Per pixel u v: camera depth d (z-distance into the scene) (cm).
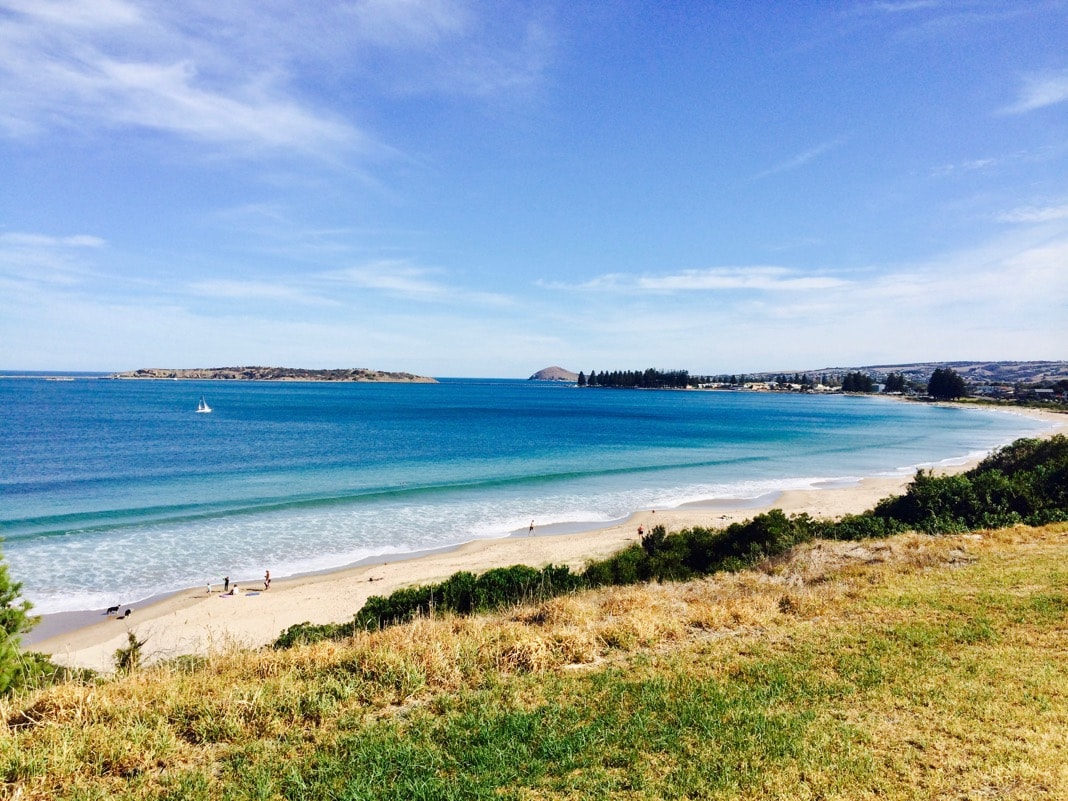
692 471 5253
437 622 950
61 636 1850
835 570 1345
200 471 4875
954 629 873
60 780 485
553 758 534
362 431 8244
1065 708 625
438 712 628
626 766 527
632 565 1756
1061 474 2106
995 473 2144
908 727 593
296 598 2191
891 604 1014
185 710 604
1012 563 1271
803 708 637
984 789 492
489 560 2642
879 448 7075
